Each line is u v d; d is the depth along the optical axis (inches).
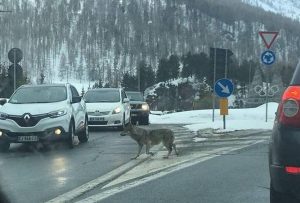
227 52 820.0
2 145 516.1
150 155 481.1
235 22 4704.7
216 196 303.9
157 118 1146.7
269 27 4436.5
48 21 5757.9
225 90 708.0
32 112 514.0
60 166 420.5
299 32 4338.1
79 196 307.4
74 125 558.3
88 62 5570.9
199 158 458.3
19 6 5428.2
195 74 3184.1
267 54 776.3
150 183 345.1
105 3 6058.1
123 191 320.2
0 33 4835.1
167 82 3243.1
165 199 297.1
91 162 442.6
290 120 209.0
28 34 5339.6
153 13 5339.6
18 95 566.3
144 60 4490.7
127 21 5580.7
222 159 449.7
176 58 3447.3
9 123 511.5
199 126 784.3
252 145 551.5
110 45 5556.1
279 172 209.3
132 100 974.4
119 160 454.6
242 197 300.5
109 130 803.4
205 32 4840.1
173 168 406.0
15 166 420.8
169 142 472.4
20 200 296.4
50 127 514.3
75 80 5492.1
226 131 690.2
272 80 1951.3
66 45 5762.8
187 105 2632.9
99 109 775.1
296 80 215.8
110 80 4894.2
